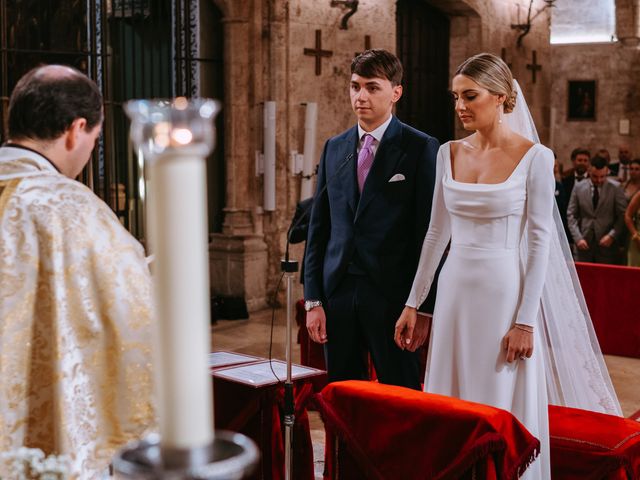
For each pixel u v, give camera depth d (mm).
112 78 9188
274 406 3648
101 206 2121
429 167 3963
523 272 3508
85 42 8648
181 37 9023
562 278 3945
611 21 17250
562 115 17594
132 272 2078
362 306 3992
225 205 9602
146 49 9805
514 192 3402
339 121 10227
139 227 9266
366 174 4043
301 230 4406
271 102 9430
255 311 9484
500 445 3025
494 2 12922
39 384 2016
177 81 8984
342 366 4105
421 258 3736
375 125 4031
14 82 8523
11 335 1973
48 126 2096
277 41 9508
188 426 756
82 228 2049
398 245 3998
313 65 9891
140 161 7844
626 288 7621
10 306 1978
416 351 4066
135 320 2051
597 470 3549
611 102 17266
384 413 3289
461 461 3043
